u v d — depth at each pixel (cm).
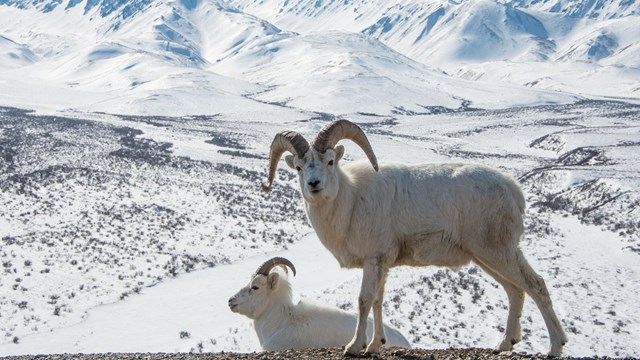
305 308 1350
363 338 1016
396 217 1023
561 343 1005
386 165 1061
